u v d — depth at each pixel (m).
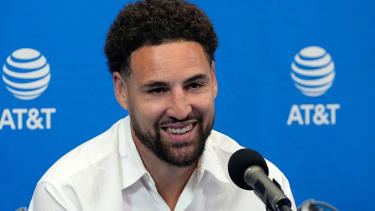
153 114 3.73
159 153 3.86
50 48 6.43
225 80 6.65
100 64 6.53
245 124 6.69
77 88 6.50
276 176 4.76
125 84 4.04
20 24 6.37
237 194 4.68
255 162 3.34
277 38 6.65
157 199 4.42
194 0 6.56
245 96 6.67
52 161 6.49
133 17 3.81
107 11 6.49
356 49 6.72
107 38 4.20
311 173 6.78
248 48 6.65
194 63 3.67
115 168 4.48
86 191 4.32
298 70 6.69
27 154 6.46
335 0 6.67
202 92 3.76
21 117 6.43
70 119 6.50
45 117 6.47
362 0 6.69
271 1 6.64
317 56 6.69
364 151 6.79
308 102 6.72
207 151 4.61
